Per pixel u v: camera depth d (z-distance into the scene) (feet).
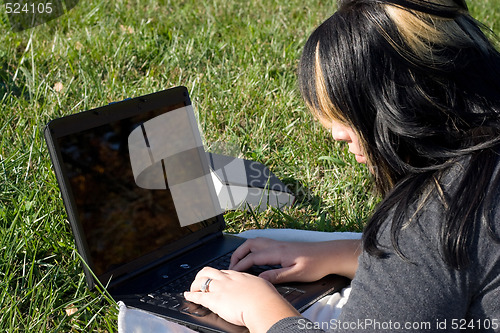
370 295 4.80
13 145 10.17
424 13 4.99
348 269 6.68
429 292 4.69
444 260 4.69
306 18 17.35
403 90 4.95
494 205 4.72
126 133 7.07
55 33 15.07
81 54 13.89
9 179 9.14
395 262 4.81
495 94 5.06
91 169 6.69
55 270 7.60
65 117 6.53
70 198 6.46
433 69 4.93
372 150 5.28
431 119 4.99
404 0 5.01
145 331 5.77
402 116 4.93
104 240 6.71
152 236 7.10
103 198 6.77
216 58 14.23
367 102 5.08
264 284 5.86
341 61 5.08
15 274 7.63
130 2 17.53
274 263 6.73
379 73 4.97
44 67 13.33
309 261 6.60
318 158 10.71
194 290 6.21
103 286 6.55
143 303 6.36
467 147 4.96
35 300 7.06
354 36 5.07
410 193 4.94
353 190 10.07
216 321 5.82
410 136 4.94
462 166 4.89
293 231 8.07
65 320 6.91
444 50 4.99
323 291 6.48
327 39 5.21
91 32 15.23
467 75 5.03
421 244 4.77
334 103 5.20
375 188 6.41
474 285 4.79
